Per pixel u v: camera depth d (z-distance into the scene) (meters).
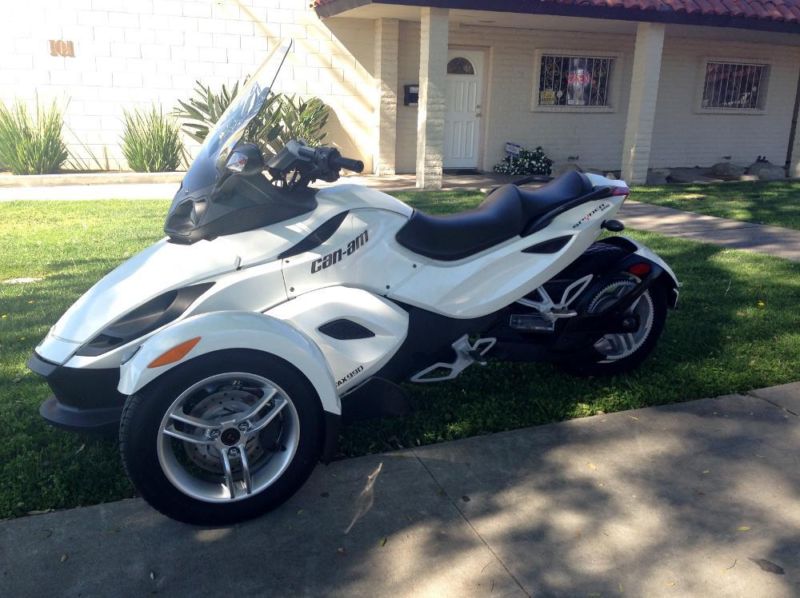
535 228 4.07
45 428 3.84
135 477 2.91
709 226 9.41
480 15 12.53
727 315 5.70
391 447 3.73
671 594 2.71
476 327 3.92
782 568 2.85
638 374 4.57
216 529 3.07
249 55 13.64
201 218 3.27
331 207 3.47
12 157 12.52
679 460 3.62
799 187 13.54
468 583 2.76
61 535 3.00
